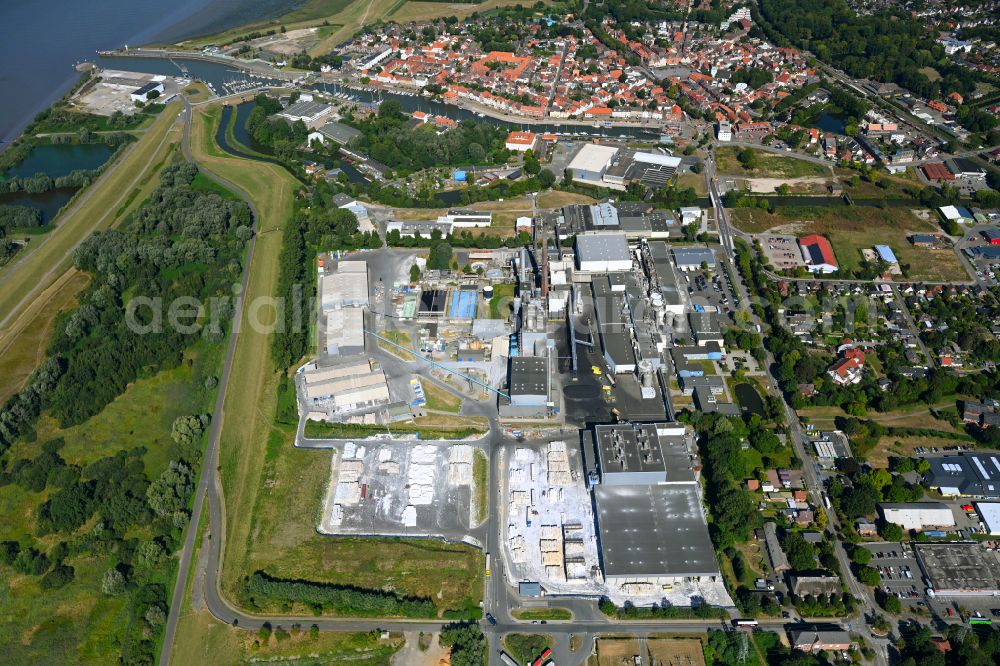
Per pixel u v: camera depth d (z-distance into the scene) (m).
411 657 178.00
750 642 176.50
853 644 175.38
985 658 169.25
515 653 177.62
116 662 181.38
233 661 179.12
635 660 174.62
